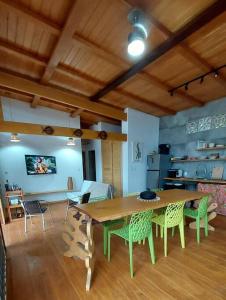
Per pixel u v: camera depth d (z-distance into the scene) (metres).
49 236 3.32
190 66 3.39
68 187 6.05
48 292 1.88
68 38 2.57
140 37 2.10
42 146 5.78
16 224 3.99
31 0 2.15
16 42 2.97
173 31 2.53
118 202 2.66
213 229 3.32
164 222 2.57
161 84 3.99
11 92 4.78
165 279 2.02
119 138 5.43
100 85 4.32
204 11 2.17
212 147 4.55
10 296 1.83
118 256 2.54
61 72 3.78
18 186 5.08
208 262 2.32
